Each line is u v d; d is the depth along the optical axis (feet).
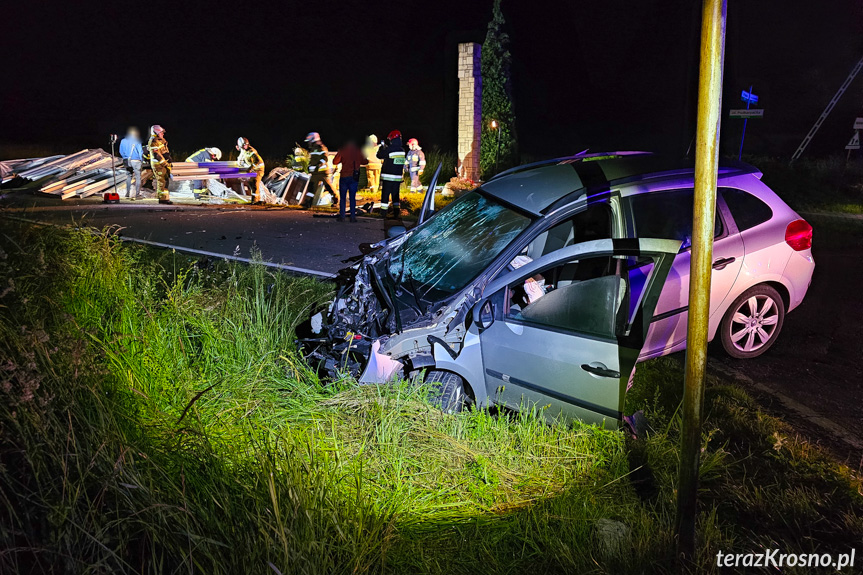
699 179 8.07
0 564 7.59
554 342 13.03
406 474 11.70
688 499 9.16
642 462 12.41
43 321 12.42
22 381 9.39
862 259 31.76
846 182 56.24
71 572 7.96
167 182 47.26
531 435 12.80
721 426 14.08
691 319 8.54
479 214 16.70
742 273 16.11
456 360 13.50
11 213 21.12
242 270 22.88
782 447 13.16
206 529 9.07
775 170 58.54
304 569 8.52
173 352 14.87
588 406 12.93
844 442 13.84
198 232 34.53
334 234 34.71
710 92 7.82
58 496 8.73
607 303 13.20
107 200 46.44
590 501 11.16
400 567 9.56
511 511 10.96
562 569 9.71
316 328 16.21
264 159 67.56
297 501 9.45
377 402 12.98
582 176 16.11
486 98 55.47
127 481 9.18
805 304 23.79
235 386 13.79
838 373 17.44
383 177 40.14
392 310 14.32
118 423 10.85
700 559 9.57
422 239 17.13
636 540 10.09
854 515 11.02
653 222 15.58
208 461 10.52
